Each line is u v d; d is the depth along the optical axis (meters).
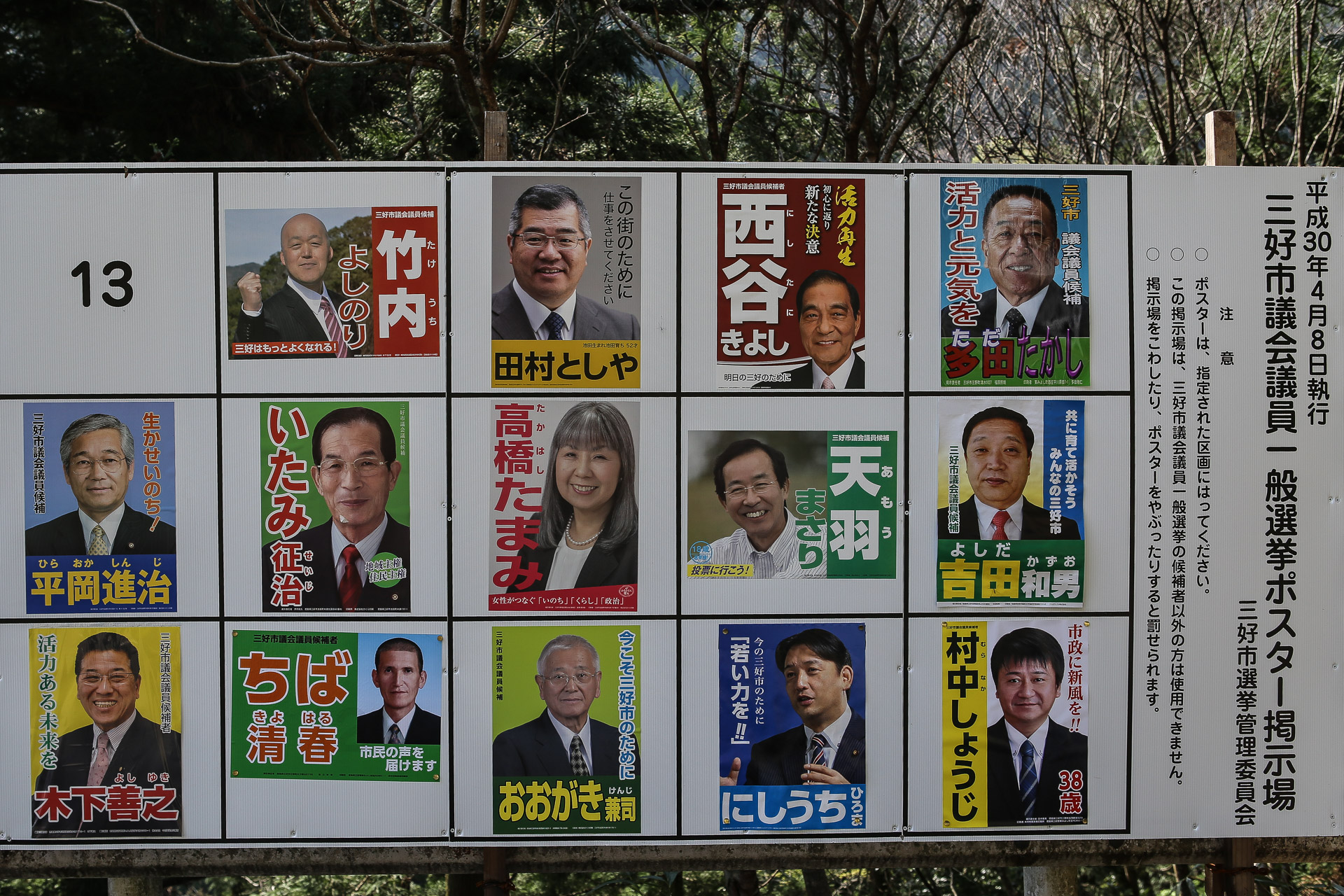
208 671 4.15
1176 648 4.21
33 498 4.11
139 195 4.12
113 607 4.14
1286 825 4.23
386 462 4.14
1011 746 4.21
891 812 4.20
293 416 4.13
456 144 8.88
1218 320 4.22
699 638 4.17
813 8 6.99
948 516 4.18
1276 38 8.22
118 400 4.12
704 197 4.16
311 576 4.14
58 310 4.11
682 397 4.15
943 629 4.20
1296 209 4.23
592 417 4.15
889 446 4.18
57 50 7.46
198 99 7.43
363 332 4.13
